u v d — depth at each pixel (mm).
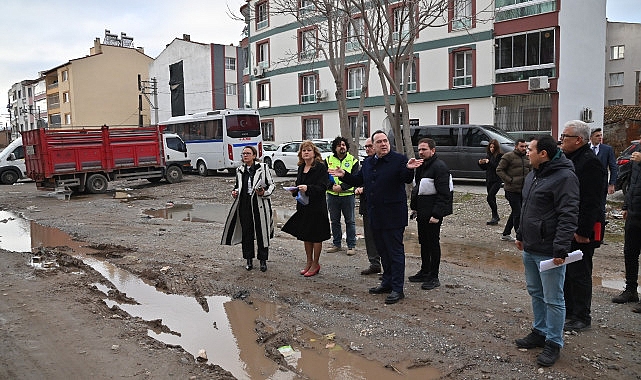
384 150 5934
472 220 11305
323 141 23531
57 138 18750
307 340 5125
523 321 5371
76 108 57625
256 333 5391
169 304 6383
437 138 18172
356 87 30375
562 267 4312
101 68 58594
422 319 5496
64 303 6273
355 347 4871
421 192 6469
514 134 24172
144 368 4492
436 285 6562
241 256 8609
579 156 4926
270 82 36094
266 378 4391
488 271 7340
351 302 6125
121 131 20312
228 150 25625
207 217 13406
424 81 26906
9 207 16000
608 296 6164
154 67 53531
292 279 7164
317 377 4371
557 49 22703
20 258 8812
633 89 43906
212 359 4793
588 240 4867
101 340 5117
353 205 8406
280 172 24797
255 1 35938
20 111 83688
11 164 25125
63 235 11086
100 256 8984
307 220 7055
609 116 29734
